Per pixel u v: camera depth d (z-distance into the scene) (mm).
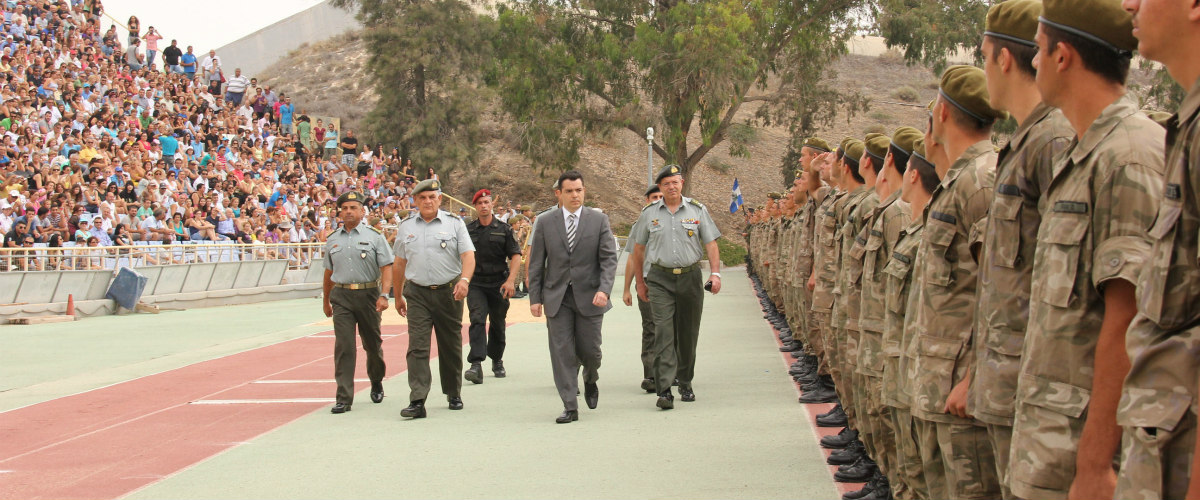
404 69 44812
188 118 30594
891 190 4961
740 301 22016
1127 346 2277
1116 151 2506
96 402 9508
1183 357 2145
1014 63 3111
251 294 23844
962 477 3488
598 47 37906
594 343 8156
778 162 56406
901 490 4500
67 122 23984
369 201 32844
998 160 3162
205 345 14461
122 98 28234
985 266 3125
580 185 8242
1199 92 2119
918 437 3857
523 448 6977
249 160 31281
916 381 3662
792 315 10992
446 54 46125
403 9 46438
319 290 27078
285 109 39406
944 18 39062
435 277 8492
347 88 58406
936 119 3830
